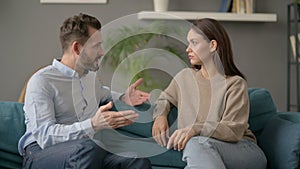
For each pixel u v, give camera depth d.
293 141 1.92
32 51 3.42
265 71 3.53
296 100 3.53
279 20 3.52
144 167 1.74
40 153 1.71
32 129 1.74
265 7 3.51
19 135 1.91
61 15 3.41
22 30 3.41
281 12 3.52
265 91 2.31
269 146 2.04
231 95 1.93
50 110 1.76
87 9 3.42
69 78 1.83
